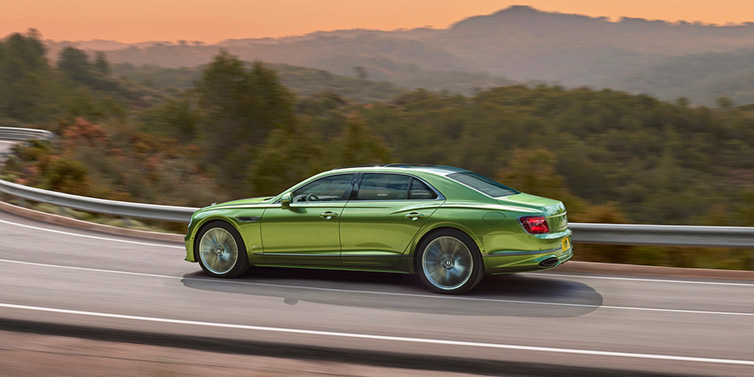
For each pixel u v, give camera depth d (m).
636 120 98.69
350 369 4.66
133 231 12.02
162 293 7.09
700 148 89.00
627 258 10.52
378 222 7.25
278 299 6.86
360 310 6.41
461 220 6.94
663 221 43.09
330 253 7.47
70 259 9.20
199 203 20.36
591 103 110.44
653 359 4.94
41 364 4.64
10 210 15.49
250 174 22.30
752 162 83.62
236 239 7.87
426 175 7.34
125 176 23.00
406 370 4.68
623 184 62.69
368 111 76.44
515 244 6.80
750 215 13.57
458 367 4.74
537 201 7.12
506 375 4.61
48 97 102.25
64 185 19.83
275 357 4.93
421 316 6.20
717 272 8.41
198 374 4.46
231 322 5.88
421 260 7.16
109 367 4.60
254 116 35.25
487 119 70.25
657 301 6.96
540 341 5.39
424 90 176.38
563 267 8.86
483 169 65.81
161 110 45.28
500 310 6.46
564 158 62.03
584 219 12.38
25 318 5.82
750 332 5.75
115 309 6.29
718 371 4.66
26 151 29.72
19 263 8.77
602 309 6.58
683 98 106.19
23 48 118.69
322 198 7.62
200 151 36.38
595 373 4.62
